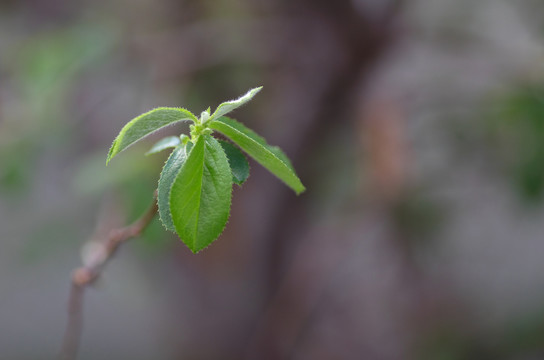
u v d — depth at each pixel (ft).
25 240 3.44
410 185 3.40
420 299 4.06
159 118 1.29
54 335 6.11
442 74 3.32
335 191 3.60
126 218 2.52
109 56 3.17
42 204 3.46
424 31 3.19
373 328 4.17
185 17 3.46
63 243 3.32
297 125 3.19
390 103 3.28
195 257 3.54
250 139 1.31
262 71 3.31
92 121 3.37
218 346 3.68
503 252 4.33
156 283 3.91
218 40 3.24
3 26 3.65
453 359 3.76
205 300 3.64
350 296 4.19
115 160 2.64
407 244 3.73
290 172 1.32
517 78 3.01
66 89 3.04
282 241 3.52
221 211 1.29
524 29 3.38
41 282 4.99
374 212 3.63
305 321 3.84
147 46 3.30
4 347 6.02
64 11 3.57
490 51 3.27
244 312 3.64
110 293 5.78
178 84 3.31
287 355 3.75
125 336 5.98
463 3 3.36
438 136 3.41
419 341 3.97
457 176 3.57
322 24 2.93
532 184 2.87
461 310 4.05
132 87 3.39
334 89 3.07
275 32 3.08
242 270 3.55
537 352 3.64
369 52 2.93
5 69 3.30
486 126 3.07
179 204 1.28
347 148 3.48
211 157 1.29
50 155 3.30
